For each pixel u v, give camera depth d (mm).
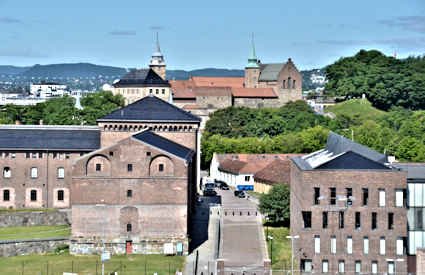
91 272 194875
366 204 195625
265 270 196000
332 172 195750
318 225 196250
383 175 194875
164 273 194250
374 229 195625
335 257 196125
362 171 195250
